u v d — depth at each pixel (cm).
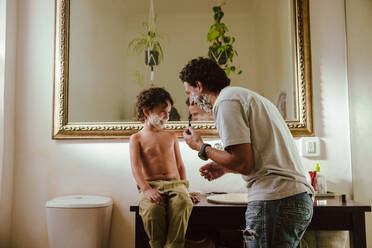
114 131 212
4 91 206
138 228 165
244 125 119
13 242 213
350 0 210
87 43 219
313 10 217
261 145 122
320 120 212
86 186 213
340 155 211
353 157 207
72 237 192
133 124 214
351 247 160
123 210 212
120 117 216
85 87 217
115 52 219
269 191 117
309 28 215
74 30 220
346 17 213
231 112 120
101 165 214
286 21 217
